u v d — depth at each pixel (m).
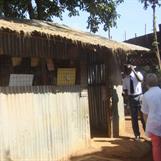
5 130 4.22
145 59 8.09
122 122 6.13
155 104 3.68
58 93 4.88
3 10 8.33
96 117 6.12
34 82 4.68
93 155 4.95
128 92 5.70
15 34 4.07
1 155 4.17
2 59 4.31
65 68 5.01
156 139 3.69
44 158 4.64
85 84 5.30
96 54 5.90
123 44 6.06
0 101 4.20
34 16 8.61
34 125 4.54
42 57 4.70
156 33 8.58
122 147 5.22
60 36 4.36
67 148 4.95
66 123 4.96
